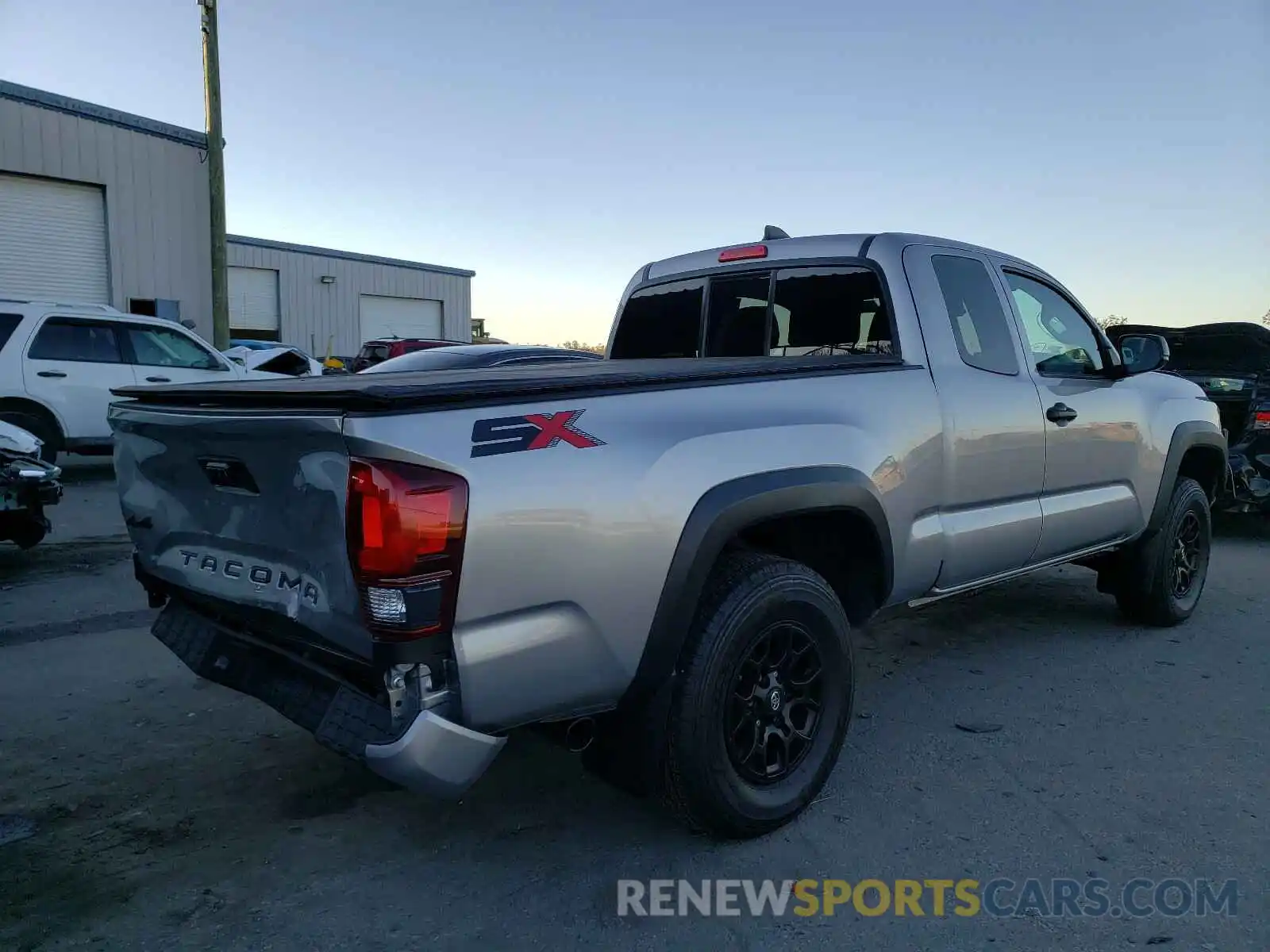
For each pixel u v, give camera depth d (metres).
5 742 3.96
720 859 3.04
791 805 3.16
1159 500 5.19
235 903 2.79
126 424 3.16
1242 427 8.26
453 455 2.39
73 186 19.55
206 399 2.84
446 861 3.04
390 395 2.34
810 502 3.12
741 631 2.95
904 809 3.36
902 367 3.73
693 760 2.90
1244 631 5.55
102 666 4.89
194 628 3.15
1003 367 4.24
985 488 4.03
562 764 3.77
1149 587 5.36
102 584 6.56
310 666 2.71
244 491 2.75
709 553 2.83
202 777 3.65
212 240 16.86
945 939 2.62
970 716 4.24
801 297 4.28
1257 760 3.75
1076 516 4.60
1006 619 5.82
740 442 3.00
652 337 5.04
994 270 4.39
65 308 10.95
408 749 2.36
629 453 2.72
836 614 3.26
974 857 3.04
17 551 7.61
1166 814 3.30
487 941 2.62
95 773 3.68
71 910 2.76
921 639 5.43
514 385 2.59
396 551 2.30
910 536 3.66
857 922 2.70
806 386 3.34
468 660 2.42
